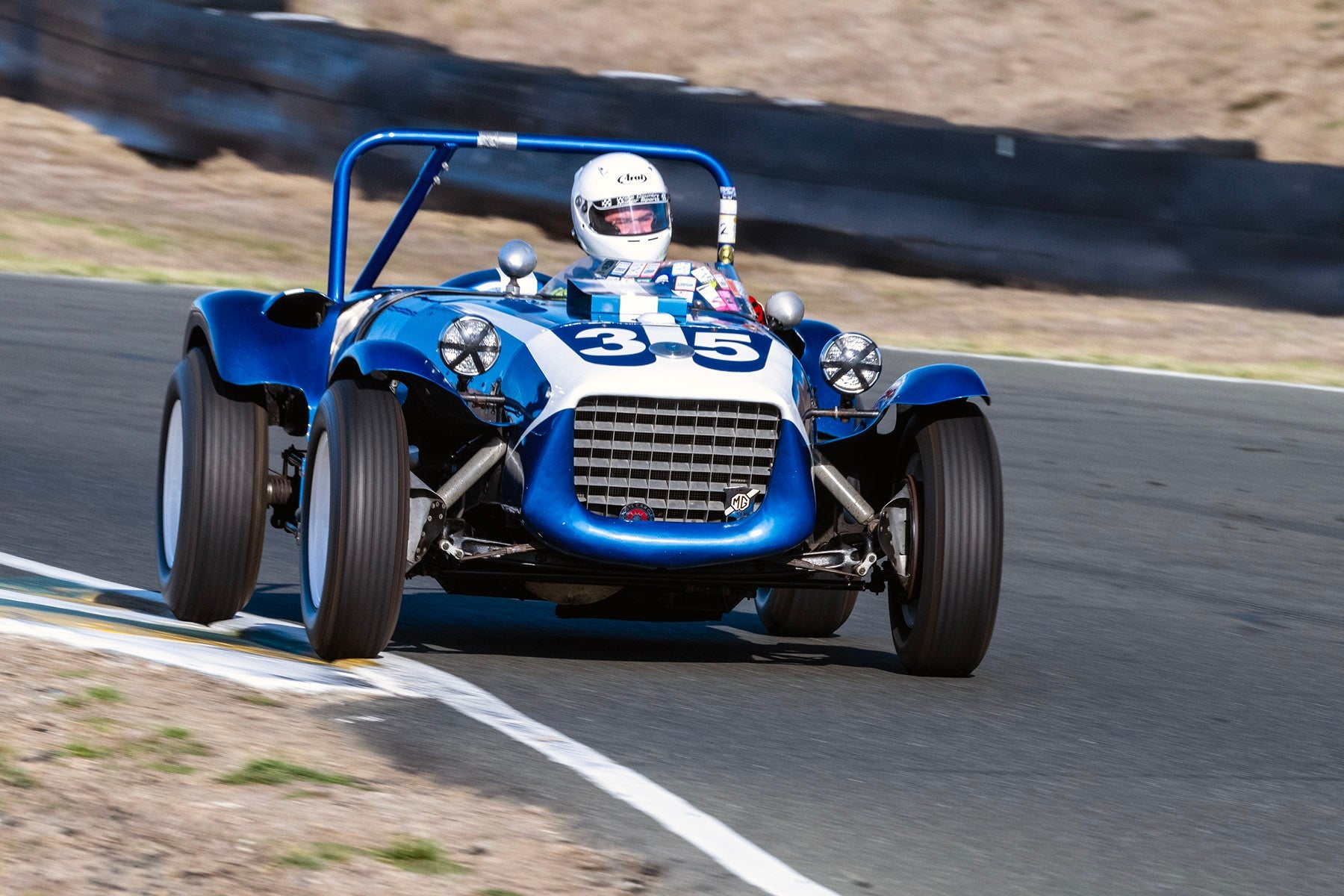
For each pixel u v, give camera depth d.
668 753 16.02
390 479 18.25
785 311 22.16
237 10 78.06
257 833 12.56
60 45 74.88
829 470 20.47
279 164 70.75
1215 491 37.22
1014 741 17.58
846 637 24.48
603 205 23.11
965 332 57.97
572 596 20.41
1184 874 13.66
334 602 18.19
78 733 14.34
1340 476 39.62
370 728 15.68
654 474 19.05
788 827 13.99
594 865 12.55
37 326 46.78
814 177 64.44
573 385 18.81
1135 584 28.62
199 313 21.95
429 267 62.28
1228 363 55.47
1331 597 28.47
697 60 92.00
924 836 14.08
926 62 90.94
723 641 23.56
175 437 22.11
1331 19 91.62
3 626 17.44
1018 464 38.72
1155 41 91.38
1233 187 62.16
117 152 72.25
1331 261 61.56
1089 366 52.69
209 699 15.95
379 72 68.38
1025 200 63.69
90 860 11.86
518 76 66.31
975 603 19.69
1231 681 21.77
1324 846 14.66
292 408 22.69
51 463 32.56
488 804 13.73
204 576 20.88
